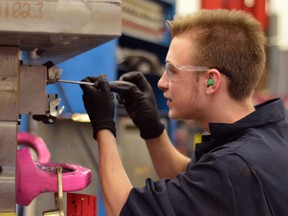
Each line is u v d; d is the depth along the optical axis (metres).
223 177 0.93
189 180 0.96
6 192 0.78
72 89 2.00
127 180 1.02
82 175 0.88
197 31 1.11
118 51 2.76
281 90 4.04
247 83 1.11
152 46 3.05
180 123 3.35
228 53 1.09
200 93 1.11
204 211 0.93
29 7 0.67
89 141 1.62
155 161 1.46
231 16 1.13
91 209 0.93
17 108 0.78
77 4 0.69
